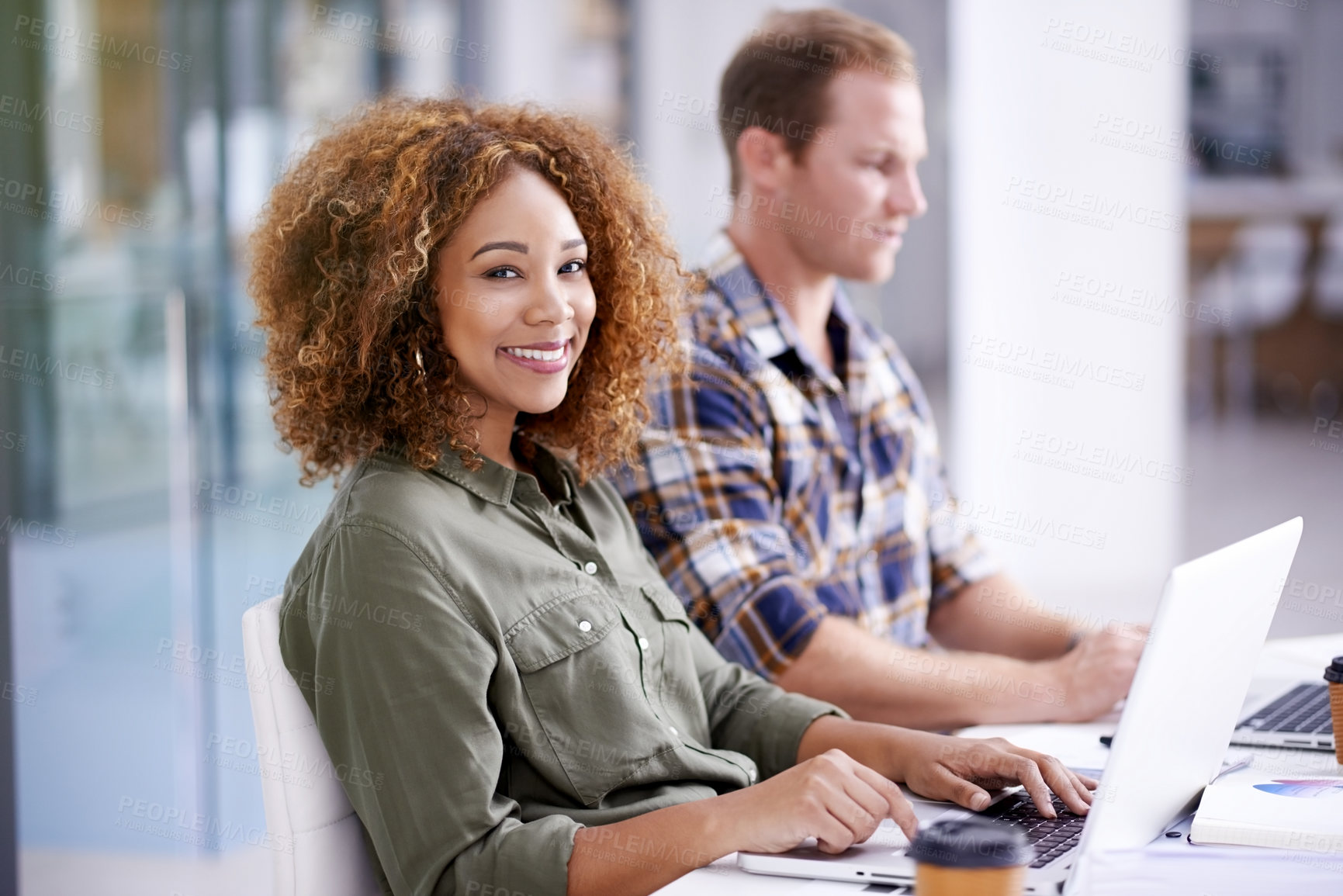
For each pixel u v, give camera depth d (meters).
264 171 3.18
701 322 1.82
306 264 1.33
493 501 1.28
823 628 1.64
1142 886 0.98
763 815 1.09
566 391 1.45
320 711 1.17
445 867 1.12
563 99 5.58
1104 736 1.45
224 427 2.88
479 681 1.15
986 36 4.54
